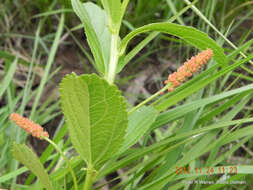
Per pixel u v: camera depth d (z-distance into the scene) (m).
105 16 0.18
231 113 0.19
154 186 0.17
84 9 0.17
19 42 0.39
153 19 0.38
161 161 0.20
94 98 0.11
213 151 0.18
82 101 0.11
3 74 0.35
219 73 0.17
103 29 0.18
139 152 0.17
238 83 0.29
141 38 0.38
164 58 0.38
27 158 0.14
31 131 0.14
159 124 0.19
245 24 0.38
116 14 0.15
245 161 0.27
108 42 0.17
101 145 0.14
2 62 0.37
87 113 0.12
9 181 0.23
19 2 0.40
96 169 0.17
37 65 0.33
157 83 0.37
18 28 0.41
